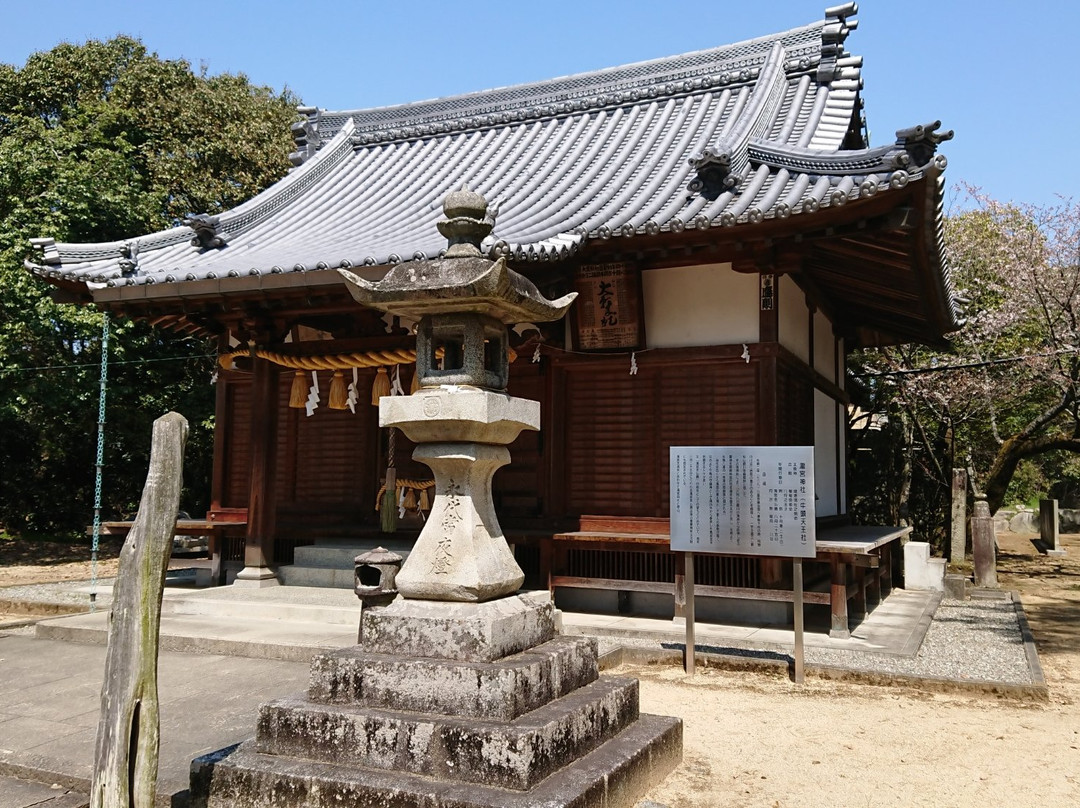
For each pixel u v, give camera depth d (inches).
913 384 737.6
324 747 172.2
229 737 223.3
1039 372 711.1
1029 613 485.7
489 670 168.4
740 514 306.0
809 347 476.1
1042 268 730.8
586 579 403.2
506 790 154.0
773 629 376.8
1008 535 1109.7
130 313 460.1
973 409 772.6
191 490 882.8
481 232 195.3
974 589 566.6
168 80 901.2
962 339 748.6
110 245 474.9
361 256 390.0
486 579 184.9
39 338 685.3
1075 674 320.5
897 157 299.3
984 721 252.1
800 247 370.3
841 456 590.6
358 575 230.7
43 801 187.2
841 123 481.1
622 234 359.3
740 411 395.9
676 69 598.2
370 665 178.7
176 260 492.7
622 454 418.0
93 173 707.4
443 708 169.9
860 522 816.9
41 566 709.3
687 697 280.1
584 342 417.4
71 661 324.2
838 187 334.6
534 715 170.9
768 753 220.4
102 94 898.1
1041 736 236.7
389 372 478.9
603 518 417.4
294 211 581.3
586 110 609.9
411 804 152.8
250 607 392.2
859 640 353.4
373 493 490.9
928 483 834.8
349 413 502.6
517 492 442.9
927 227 328.2
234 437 542.0
